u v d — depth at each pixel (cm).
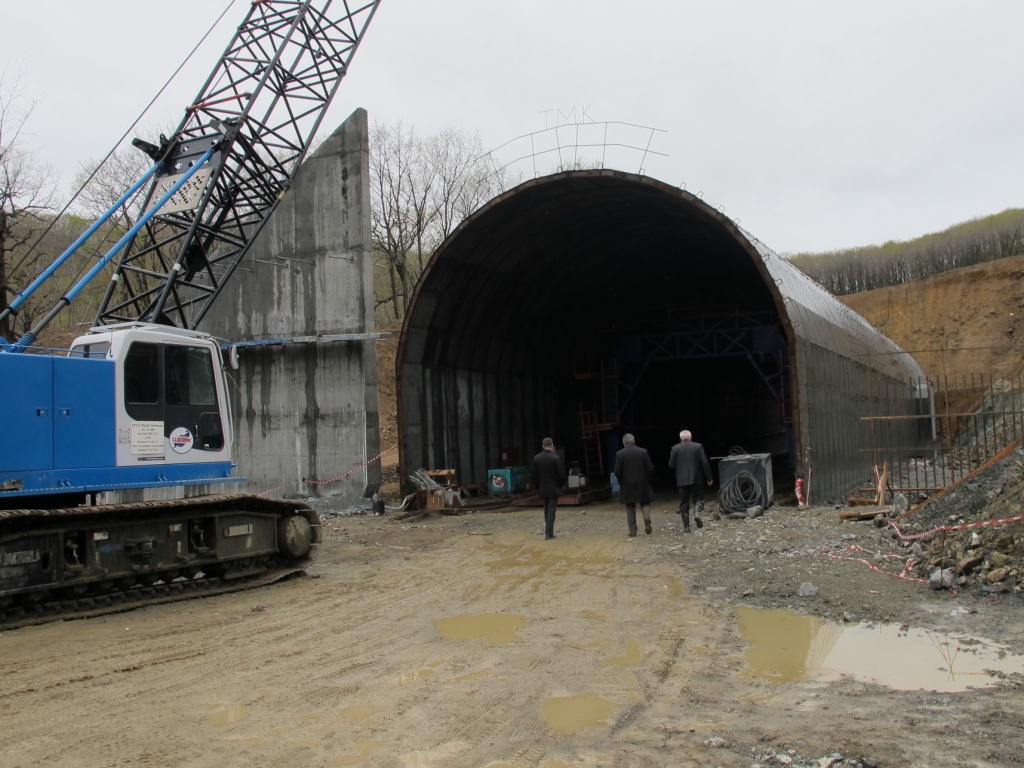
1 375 885
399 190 4334
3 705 588
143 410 1014
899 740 489
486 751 493
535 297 2362
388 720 548
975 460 2011
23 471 896
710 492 2244
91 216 3416
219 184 1584
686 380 3231
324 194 2045
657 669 655
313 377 2041
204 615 901
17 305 1160
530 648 729
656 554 1216
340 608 926
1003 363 4191
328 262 2036
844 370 2047
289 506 1162
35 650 749
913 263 5962
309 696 602
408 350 1972
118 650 745
